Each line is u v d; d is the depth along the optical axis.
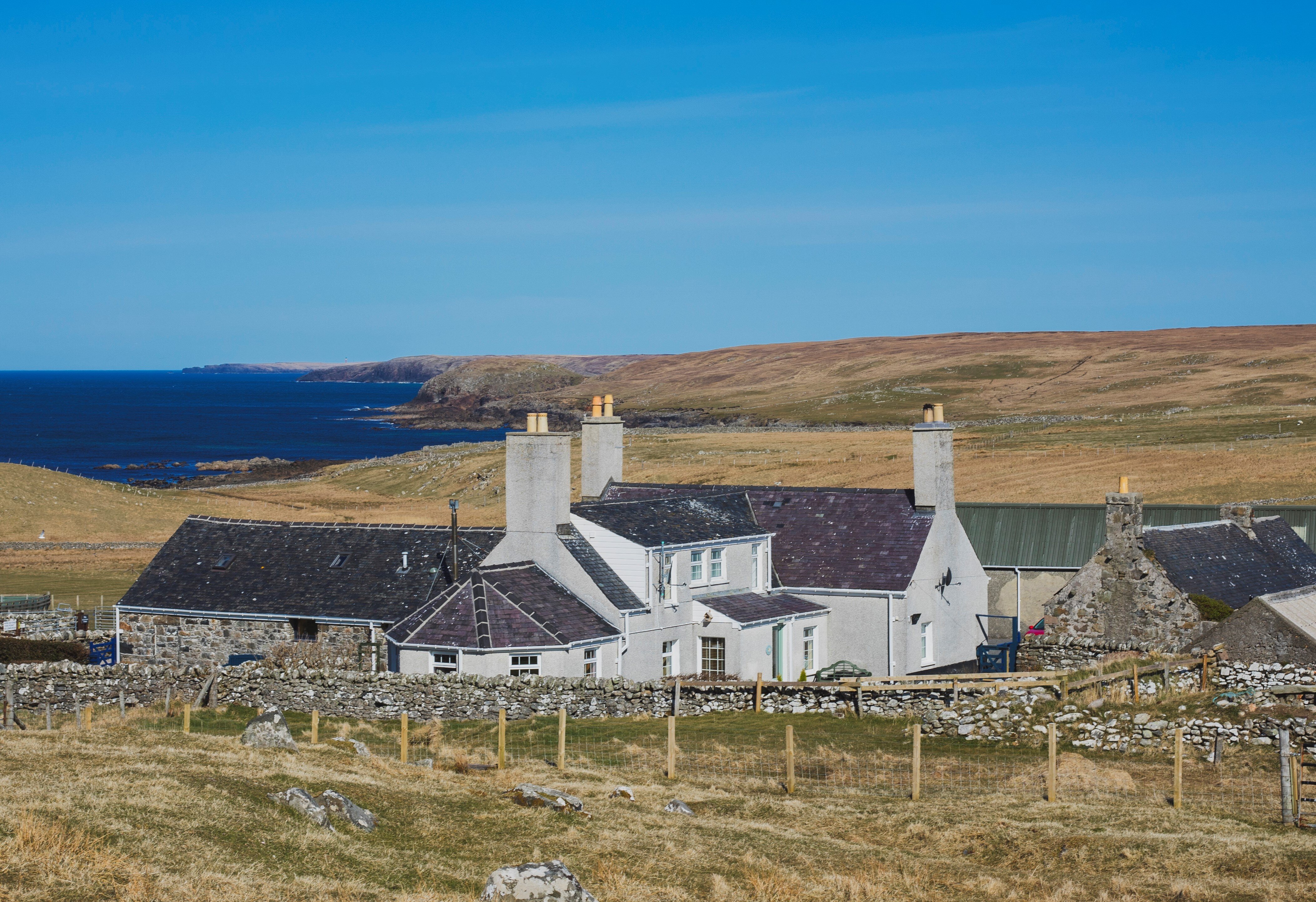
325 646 45.06
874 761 29.55
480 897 17.11
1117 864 21.39
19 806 17.84
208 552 49.50
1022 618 54.62
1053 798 25.25
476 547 47.28
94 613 60.53
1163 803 25.11
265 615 45.62
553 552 42.59
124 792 19.28
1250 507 46.31
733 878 20.12
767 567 48.03
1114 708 30.45
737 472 124.12
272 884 16.97
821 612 47.28
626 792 24.70
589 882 19.19
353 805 20.78
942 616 49.00
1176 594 37.75
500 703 35.62
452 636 38.81
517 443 43.22
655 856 20.73
